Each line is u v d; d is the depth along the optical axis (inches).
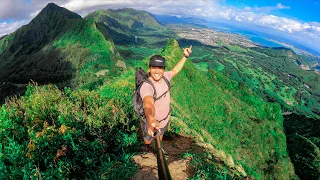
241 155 1798.7
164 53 2411.4
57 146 201.6
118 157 211.8
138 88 132.6
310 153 2723.9
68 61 6722.4
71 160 194.1
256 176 662.5
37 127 241.8
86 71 6122.1
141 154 219.1
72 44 7450.8
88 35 7377.0
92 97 346.6
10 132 222.8
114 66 6107.3
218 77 3459.6
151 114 112.2
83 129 249.3
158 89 135.2
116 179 173.8
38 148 189.2
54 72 6756.9
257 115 2898.6
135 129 269.4
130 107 319.6
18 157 174.1
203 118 2113.7
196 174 191.5
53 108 288.7
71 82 5753.0
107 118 273.6
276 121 3260.3
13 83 6505.9
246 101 3262.8
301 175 2623.0
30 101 304.7
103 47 6756.9
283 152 2600.9
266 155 2357.3
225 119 2415.1
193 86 2436.0
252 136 2375.7
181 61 154.9
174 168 202.4
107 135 249.3
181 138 345.4
